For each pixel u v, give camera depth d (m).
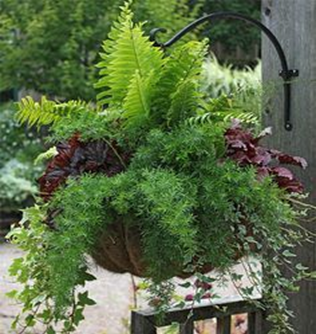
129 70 1.60
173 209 1.41
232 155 1.58
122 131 1.59
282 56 1.96
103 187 1.48
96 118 1.60
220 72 5.64
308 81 1.93
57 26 6.31
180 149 1.51
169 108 1.58
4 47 6.41
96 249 1.56
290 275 1.96
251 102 1.92
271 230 1.55
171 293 1.52
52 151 1.81
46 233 1.60
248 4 8.44
